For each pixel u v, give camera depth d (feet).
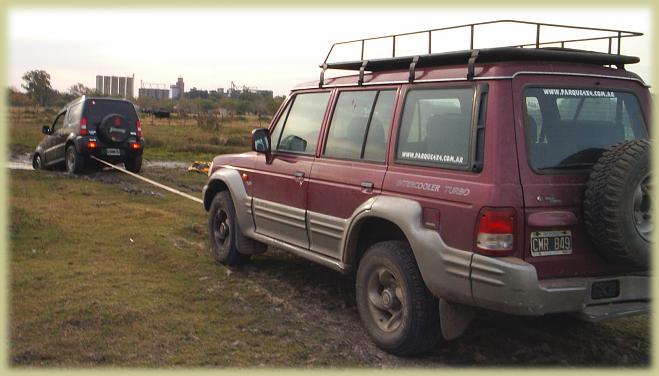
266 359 14.98
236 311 18.30
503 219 12.99
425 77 15.62
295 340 16.26
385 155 16.21
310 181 18.52
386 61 16.89
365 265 16.28
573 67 14.76
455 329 14.52
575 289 13.12
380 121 16.78
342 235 17.01
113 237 26.96
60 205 34.04
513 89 13.70
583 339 17.02
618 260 13.32
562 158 14.03
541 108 14.06
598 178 13.19
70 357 14.66
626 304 13.89
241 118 185.88
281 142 20.83
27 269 21.30
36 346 15.12
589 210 13.32
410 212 14.64
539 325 17.95
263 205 20.81
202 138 95.66
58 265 22.04
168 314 17.66
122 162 51.49
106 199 37.78
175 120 174.40
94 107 49.44
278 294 20.08
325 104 19.21
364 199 16.30
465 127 14.15
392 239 16.39
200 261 23.63
